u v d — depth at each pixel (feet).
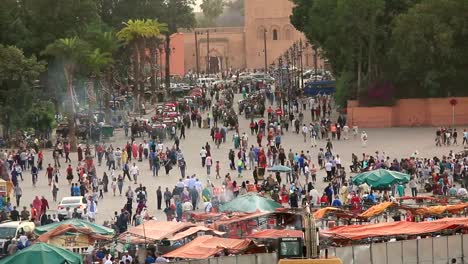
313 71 631.97
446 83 377.09
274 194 228.84
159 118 374.02
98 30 438.81
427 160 263.70
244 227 175.42
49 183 271.28
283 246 139.03
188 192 231.91
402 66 372.38
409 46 369.30
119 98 460.55
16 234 184.75
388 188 217.97
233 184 235.20
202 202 235.61
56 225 174.70
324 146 322.96
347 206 193.16
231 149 308.60
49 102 379.14
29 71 372.99
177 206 217.56
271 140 316.60
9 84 372.17
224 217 183.01
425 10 371.15
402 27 369.09
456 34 370.32
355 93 390.01
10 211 220.64
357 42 379.55
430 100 376.89
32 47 413.39
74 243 168.66
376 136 349.61
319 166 285.64
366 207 193.77
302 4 439.22
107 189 261.85
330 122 354.13
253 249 153.89
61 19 420.36
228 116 364.79
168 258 155.74
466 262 160.86
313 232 138.72
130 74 513.04
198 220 186.60
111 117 393.50
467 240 161.07
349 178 253.65
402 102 378.53
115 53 482.69
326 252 140.77
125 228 204.33
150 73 549.13
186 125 374.63
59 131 360.89
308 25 427.33
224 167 291.38
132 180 273.13
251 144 330.95
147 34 479.00
